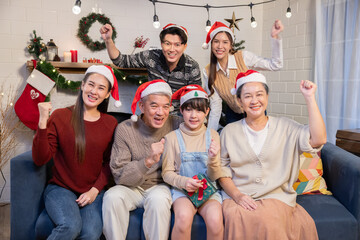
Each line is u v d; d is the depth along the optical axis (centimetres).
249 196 165
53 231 150
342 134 248
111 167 176
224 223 158
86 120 182
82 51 322
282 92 348
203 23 357
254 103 170
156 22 254
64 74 314
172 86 230
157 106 177
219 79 231
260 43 379
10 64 304
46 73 293
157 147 160
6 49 302
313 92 155
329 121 288
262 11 376
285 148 170
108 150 188
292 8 332
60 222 150
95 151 178
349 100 270
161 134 189
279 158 170
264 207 157
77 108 180
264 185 169
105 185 189
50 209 159
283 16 345
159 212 157
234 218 154
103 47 323
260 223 150
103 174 181
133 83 323
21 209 169
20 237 170
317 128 154
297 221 158
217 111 237
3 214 273
